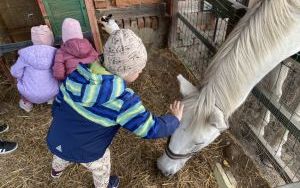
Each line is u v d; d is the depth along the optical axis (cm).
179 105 127
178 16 285
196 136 132
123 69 105
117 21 282
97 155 129
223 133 210
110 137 129
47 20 222
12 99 243
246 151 199
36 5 232
